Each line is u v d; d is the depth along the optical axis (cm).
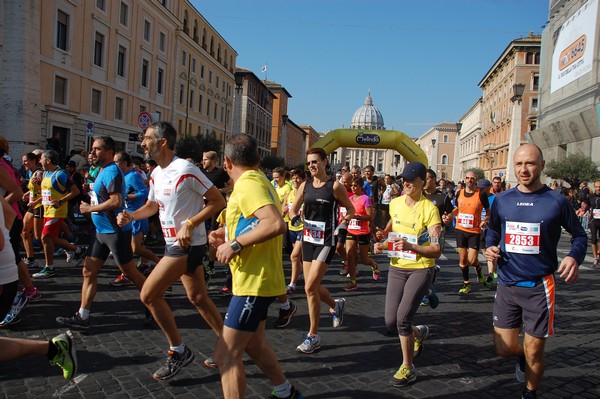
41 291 650
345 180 853
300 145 11881
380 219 1623
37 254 915
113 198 479
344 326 566
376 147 2388
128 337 489
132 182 733
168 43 3962
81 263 831
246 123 6650
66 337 346
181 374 401
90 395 357
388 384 404
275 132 9144
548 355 498
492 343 522
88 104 2870
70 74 2675
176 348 392
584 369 459
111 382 381
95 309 581
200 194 381
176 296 662
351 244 770
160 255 982
